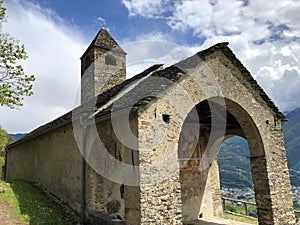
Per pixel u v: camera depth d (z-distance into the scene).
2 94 10.31
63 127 10.63
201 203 10.95
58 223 8.11
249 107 8.68
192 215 10.54
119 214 7.10
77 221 8.45
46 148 12.15
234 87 8.48
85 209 8.42
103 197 7.84
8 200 9.67
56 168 10.86
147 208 6.14
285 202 8.59
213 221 10.30
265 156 8.61
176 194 6.64
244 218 11.06
